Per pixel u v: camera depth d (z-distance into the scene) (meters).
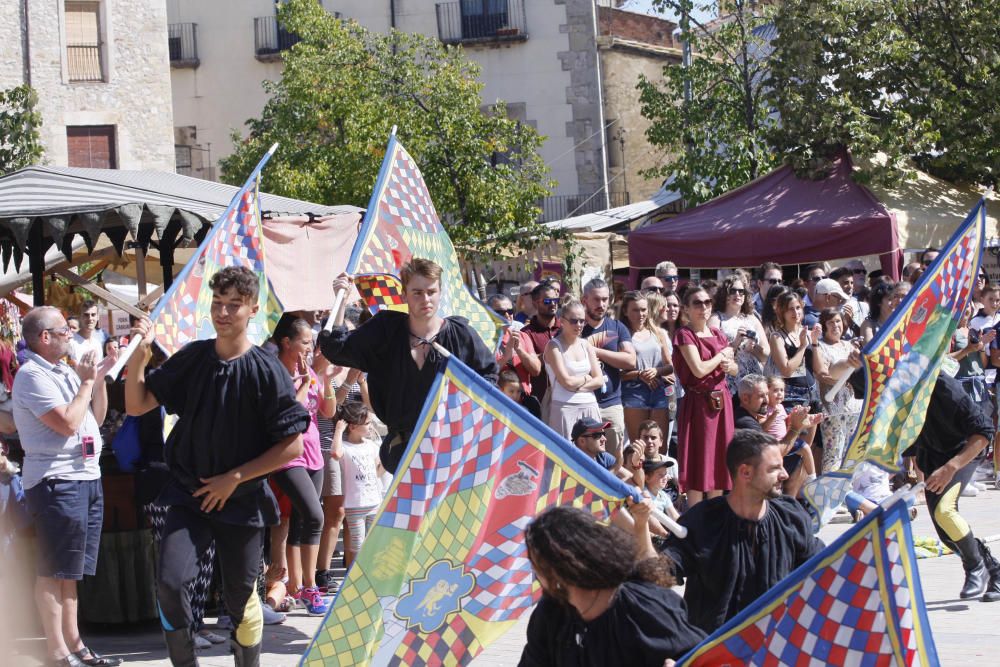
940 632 7.05
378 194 6.96
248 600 5.60
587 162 31.28
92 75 25.67
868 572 3.88
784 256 17.22
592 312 10.05
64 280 14.13
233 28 32.34
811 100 19.34
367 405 9.16
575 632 3.70
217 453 5.38
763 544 4.73
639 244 17.86
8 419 7.56
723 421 9.18
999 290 12.46
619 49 31.95
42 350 6.46
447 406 4.78
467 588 4.67
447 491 4.74
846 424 10.11
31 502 6.45
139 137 25.97
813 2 19.73
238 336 5.43
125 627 7.64
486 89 31.53
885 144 18.53
